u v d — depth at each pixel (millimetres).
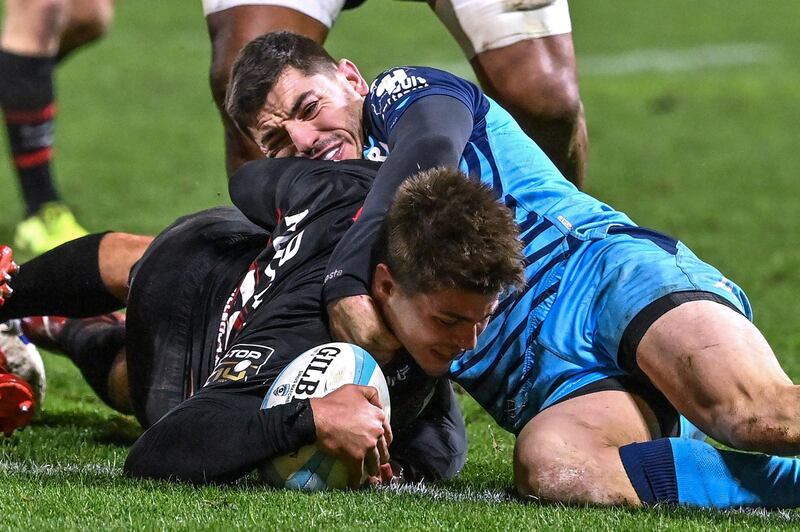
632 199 41469
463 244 12445
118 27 69562
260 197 15273
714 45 73188
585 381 14008
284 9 19172
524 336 14375
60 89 56688
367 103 15711
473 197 12680
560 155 19688
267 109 15750
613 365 14047
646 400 13852
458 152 14383
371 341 13266
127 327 15531
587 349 14102
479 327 12969
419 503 12742
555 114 19203
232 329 14477
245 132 16219
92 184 40719
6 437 16172
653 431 13789
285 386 13086
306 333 13648
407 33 68312
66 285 16297
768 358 12961
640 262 14000
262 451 12781
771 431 12492
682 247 14555
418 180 12898
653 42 73938
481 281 12484
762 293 29516
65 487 12961
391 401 13945
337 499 12555
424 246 12539
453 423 15844
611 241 14477
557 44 19312
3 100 32156
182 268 15305
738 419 12680
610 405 13625
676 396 13219
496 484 14891
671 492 12859
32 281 16281
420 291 12680
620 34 76000
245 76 15844
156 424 13477
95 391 18203
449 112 14875
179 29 69875
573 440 13250
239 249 15414
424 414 15586
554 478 13047
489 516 12242
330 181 14797
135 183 41000
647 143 50906
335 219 14375
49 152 32500
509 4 19016
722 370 12836
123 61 62250
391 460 14812
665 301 13484
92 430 17750
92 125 50438
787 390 12578
